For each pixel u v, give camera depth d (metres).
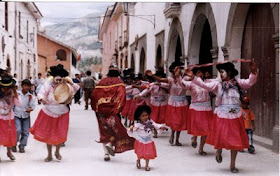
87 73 17.36
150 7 20.73
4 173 6.09
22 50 26.78
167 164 6.86
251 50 9.73
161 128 6.42
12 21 23.34
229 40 10.14
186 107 8.64
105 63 39.25
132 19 26.78
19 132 7.62
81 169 6.40
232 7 9.90
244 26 10.04
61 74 6.84
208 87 6.35
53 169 6.40
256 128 9.56
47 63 34.28
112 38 36.97
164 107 9.72
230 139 6.18
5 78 6.71
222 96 6.29
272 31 8.72
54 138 6.79
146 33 21.92
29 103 7.72
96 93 7.11
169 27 16.80
